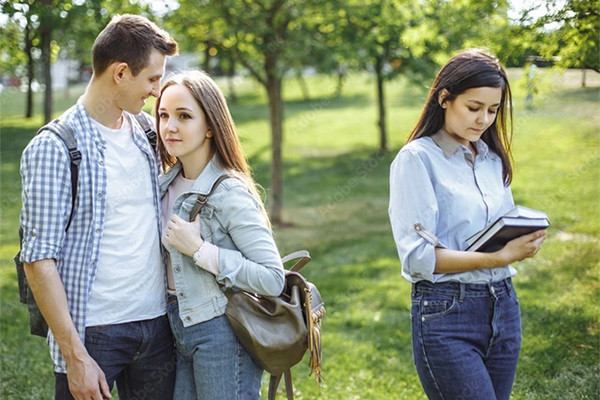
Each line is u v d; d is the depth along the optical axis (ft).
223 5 26.04
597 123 27.61
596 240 21.70
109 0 18.45
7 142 45.98
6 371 13.62
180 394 7.76
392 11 26.99
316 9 27.17
